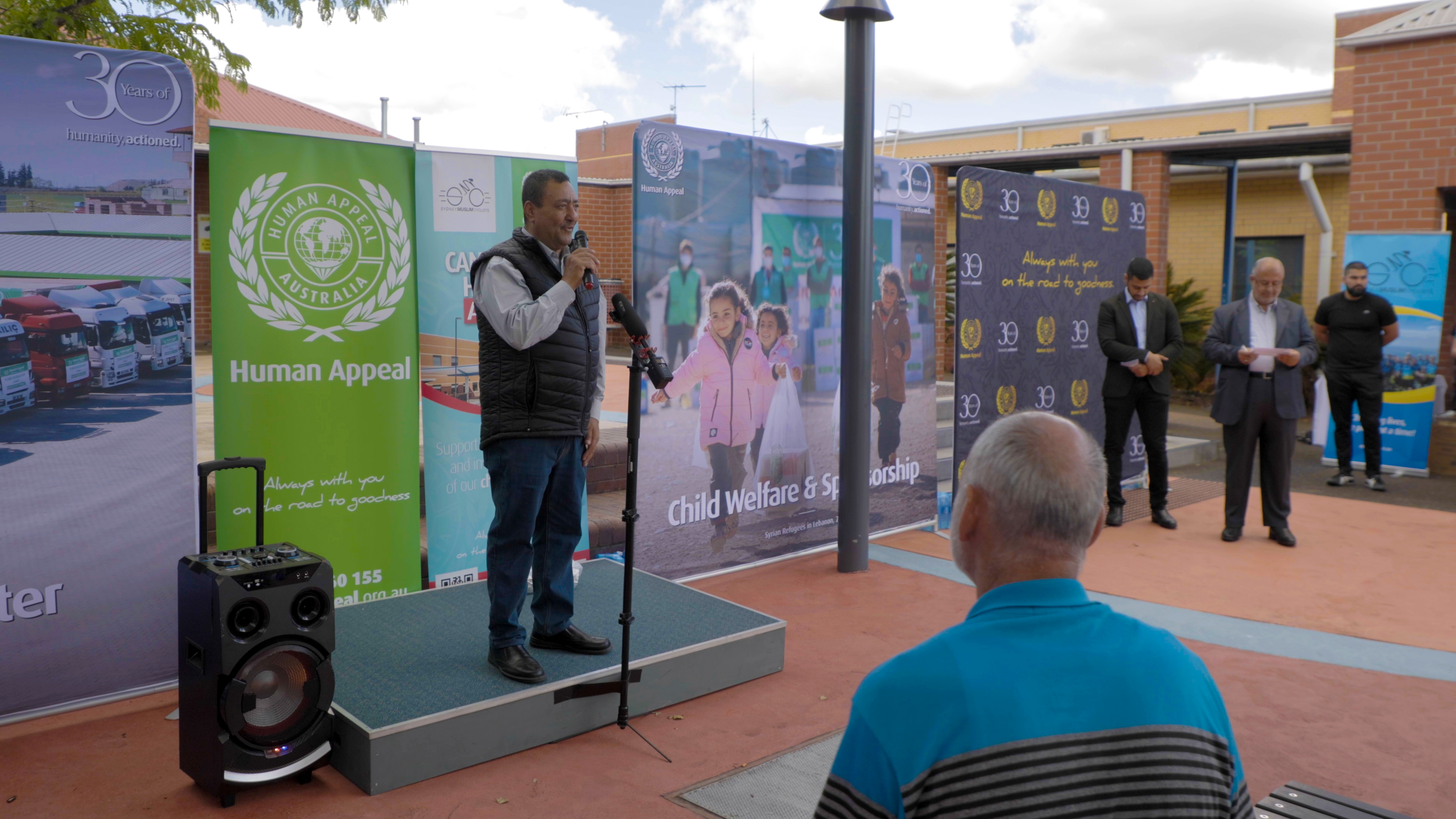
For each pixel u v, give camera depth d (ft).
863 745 3.89
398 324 14.32
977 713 3.75
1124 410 21.65
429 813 9.25
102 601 11.58
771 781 10.02
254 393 13.28
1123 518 22.68
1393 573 18.22
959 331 19.51
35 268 10.89
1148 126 59.93
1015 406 21.12
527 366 10.82
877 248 19.97
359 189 13.84
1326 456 30.17
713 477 17.54
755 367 18.04
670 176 16.39
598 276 11.10
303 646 9.49
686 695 12.12
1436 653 14.03
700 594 14.42
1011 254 20.65
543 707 10.77
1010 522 4.24
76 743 10.71
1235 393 20.16
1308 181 37.63
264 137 13.08
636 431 10.71
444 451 15.02
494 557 11.13
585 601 14.02
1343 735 11.35
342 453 14.01
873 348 20.15
